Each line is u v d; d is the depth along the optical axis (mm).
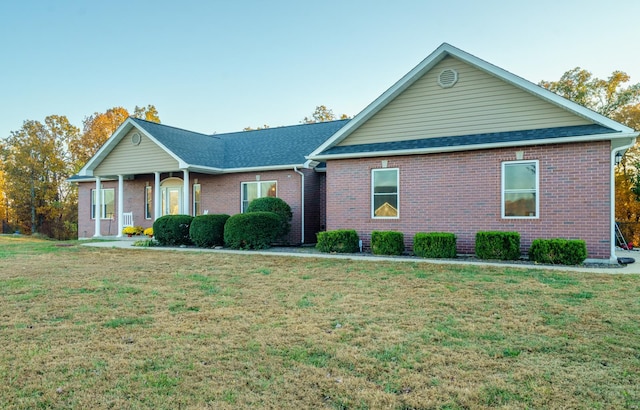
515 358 4059
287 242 16859
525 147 11047
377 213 13289
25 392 3408
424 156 12445
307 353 4230
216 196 18734
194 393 3363
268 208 15703
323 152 14086
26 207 37719
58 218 39062
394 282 7945
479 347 4363
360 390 3389
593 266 9664
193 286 7816
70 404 3199
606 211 10141
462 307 6004
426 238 11508
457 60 12352
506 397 3242
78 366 3945
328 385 3486
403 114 13141
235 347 4430
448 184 12086
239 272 9422
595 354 4145
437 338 4660
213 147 20094
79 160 38938
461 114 12297
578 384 3467
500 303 6191
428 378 3604
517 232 10922
